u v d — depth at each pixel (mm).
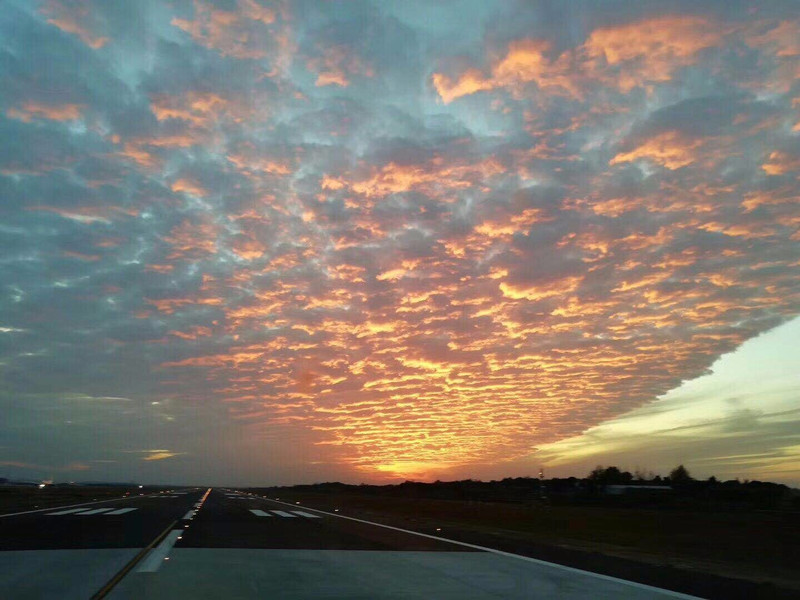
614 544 24438
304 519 33531
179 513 36562
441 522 35094
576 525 34219
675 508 54719
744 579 15250
